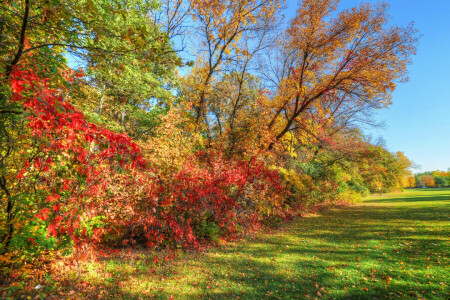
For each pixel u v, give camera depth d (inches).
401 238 305.3
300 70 553.3
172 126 311.4
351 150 706.8
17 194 158.2
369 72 488.7
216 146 456.1
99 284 181.6
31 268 185.3
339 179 756.6
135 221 247.9
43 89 102.3
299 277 200.5
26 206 165.3
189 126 492.4
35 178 168.4
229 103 687.1
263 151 411.2
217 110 712.4
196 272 215.6
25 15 110.9
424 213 501.7
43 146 120.9
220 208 323.6
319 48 526.9
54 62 142.6
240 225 370.0
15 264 168.9
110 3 240.5
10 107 122.9
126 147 133.3
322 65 563.2
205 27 511.5
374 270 203.5
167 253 262.4
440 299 146.6
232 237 343.3
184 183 270.1
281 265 231.8
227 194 351.3
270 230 414.3
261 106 526.6
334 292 169.3
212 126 742.5
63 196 170.1
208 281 195.9
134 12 417.4
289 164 583.8
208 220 340.5
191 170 290.2
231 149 467.5
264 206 402.3
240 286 185.9
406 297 153.3
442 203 658.8
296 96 542.9
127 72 363.6
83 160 141.6
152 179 213.3
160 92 474.9
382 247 272.4
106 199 221.9
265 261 245.3
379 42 485.1
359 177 971.9
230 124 584.1
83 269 202.7
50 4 111.7
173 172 274.8
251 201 389.1
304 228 429.4
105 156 142.7
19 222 159.8
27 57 128.6
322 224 466.0
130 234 289.6
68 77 172.2
